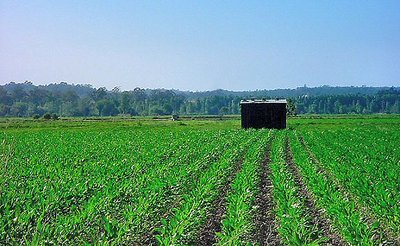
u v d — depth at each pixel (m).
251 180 24.20
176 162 33.34
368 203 20.70
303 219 16.66
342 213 17.05
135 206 17.88
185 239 15.53
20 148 44.31
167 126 96.25
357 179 24.56
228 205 20.28
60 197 19.20
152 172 27.06
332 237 17.20
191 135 64.56
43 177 25.62
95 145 48.75
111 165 30.30
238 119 142.12
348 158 36.81
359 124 99.19
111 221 16.02
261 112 86.75
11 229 15.36
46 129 85.12
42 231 14.77
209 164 34.34
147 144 49.66
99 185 22.56
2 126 94.81
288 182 24.25
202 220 17.67
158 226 17.80
